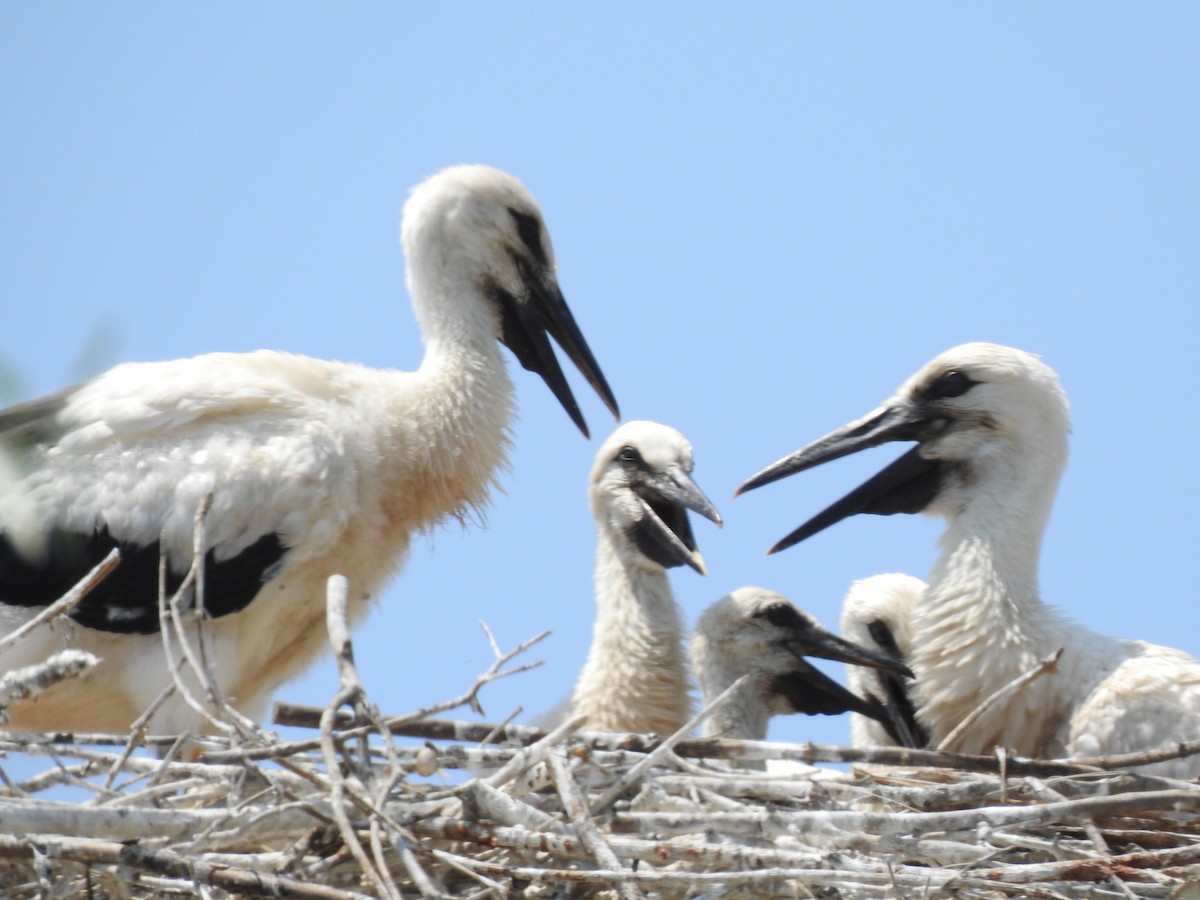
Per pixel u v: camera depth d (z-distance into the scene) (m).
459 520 14.60
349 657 9.85
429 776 10.99
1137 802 10.78
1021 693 13.34
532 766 10.42
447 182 15.35
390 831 9.56
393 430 14.14
